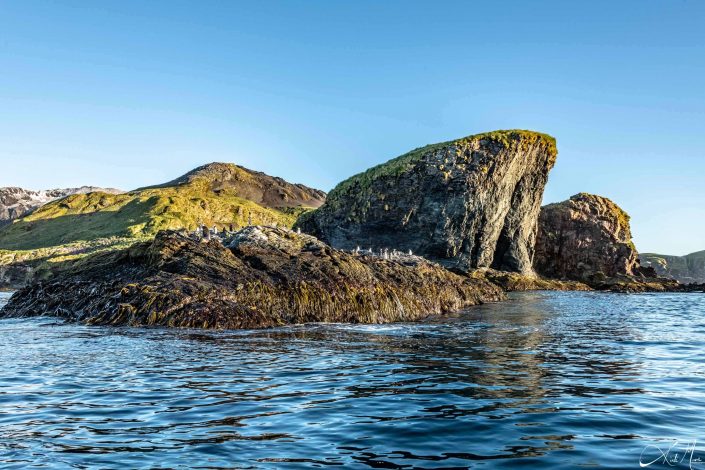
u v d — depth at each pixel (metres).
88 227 180.62
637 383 12.70
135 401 10.80
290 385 12.37
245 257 29.48
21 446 8.02
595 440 8.42
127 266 31.45
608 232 110.38
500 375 13.66
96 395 11.30
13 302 31.98
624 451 7.93
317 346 18.86
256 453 7.77
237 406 10.45
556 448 8.04
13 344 18.48
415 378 13.23
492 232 97.12
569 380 13.03
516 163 98.69
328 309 27.53
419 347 18.89
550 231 113.44
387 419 9.55
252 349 17.91
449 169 93.25
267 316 25.19
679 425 9.24
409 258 45.34
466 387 12.20
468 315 34.47
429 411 10.09
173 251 29.16
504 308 41.44
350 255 34.66
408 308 31.78
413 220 94.88
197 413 9.92
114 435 8.59
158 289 25.08
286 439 8.42
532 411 10.09
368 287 30.20
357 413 9.95
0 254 132.75
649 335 23.36
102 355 16.34
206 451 7.84
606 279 102.06
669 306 47.59
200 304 24.14
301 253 31.25
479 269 91.88
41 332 21.80
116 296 25.61
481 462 7.45
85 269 33.34
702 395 11.48
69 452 7.77
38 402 10.69
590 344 20.05
